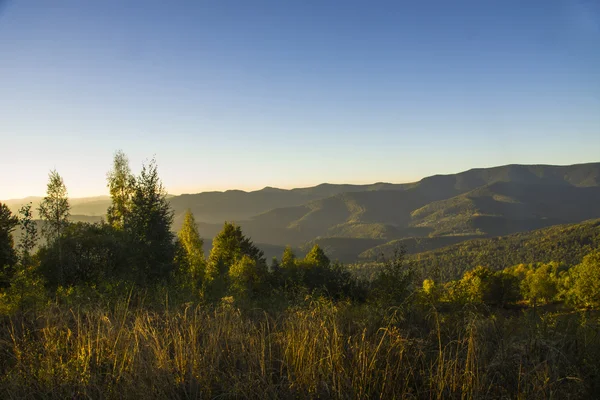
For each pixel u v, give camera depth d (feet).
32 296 21.07
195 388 10.55
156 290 24.30
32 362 11.39
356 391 10.21
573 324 14.65
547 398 9.79
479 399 9.84
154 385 10.28
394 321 14.65
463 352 12.55
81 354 11.88
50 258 39.29
